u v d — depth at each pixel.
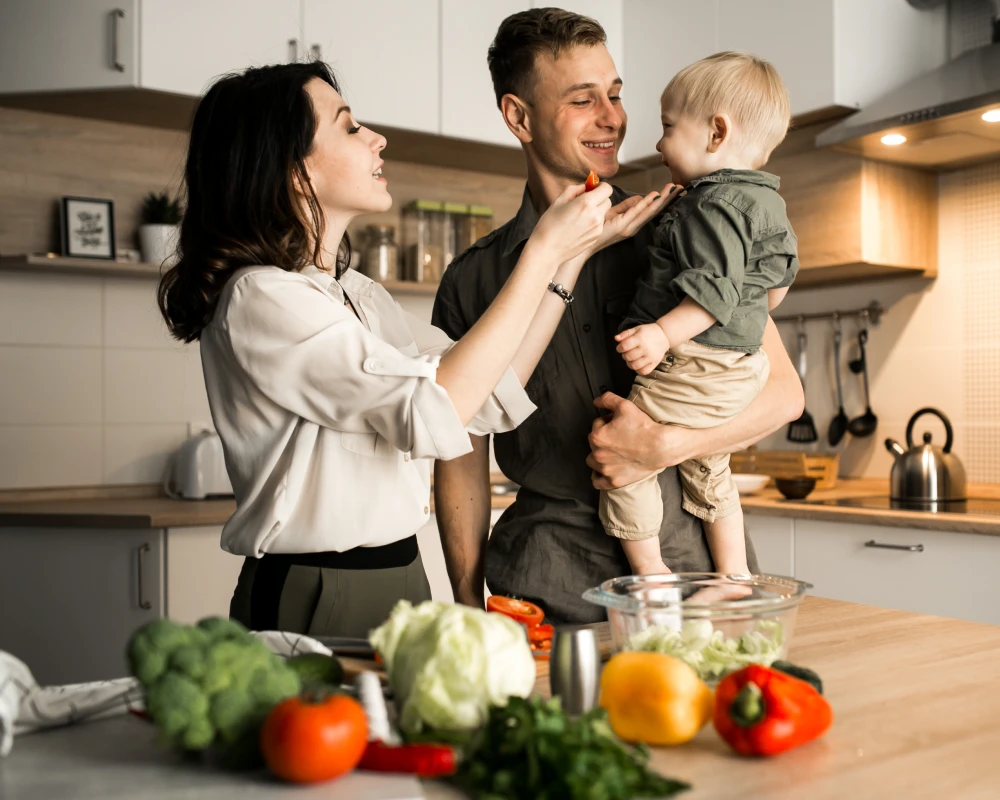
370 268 3.25
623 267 1.58
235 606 1.42
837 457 3.18
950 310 3.08
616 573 1.54
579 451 1.55
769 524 2.82
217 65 2.69
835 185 2.95
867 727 0.86
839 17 2.80
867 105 2.86
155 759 0.78
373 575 1.40
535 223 1.64
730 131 1.54
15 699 0.83
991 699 0.93
